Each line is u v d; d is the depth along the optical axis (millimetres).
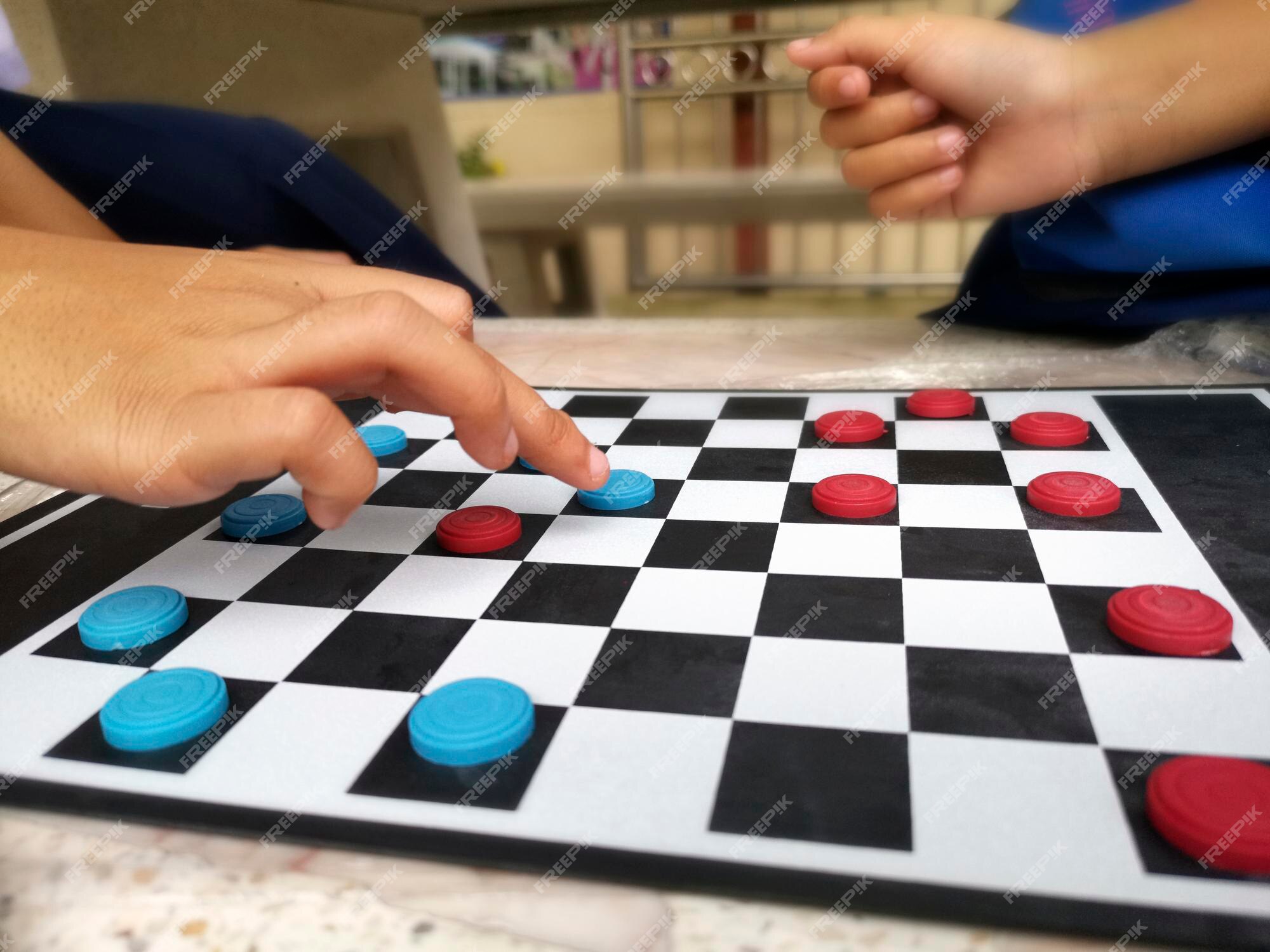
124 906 371
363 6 1852
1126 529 645
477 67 4602
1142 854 362
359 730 467
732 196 2762
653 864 370
